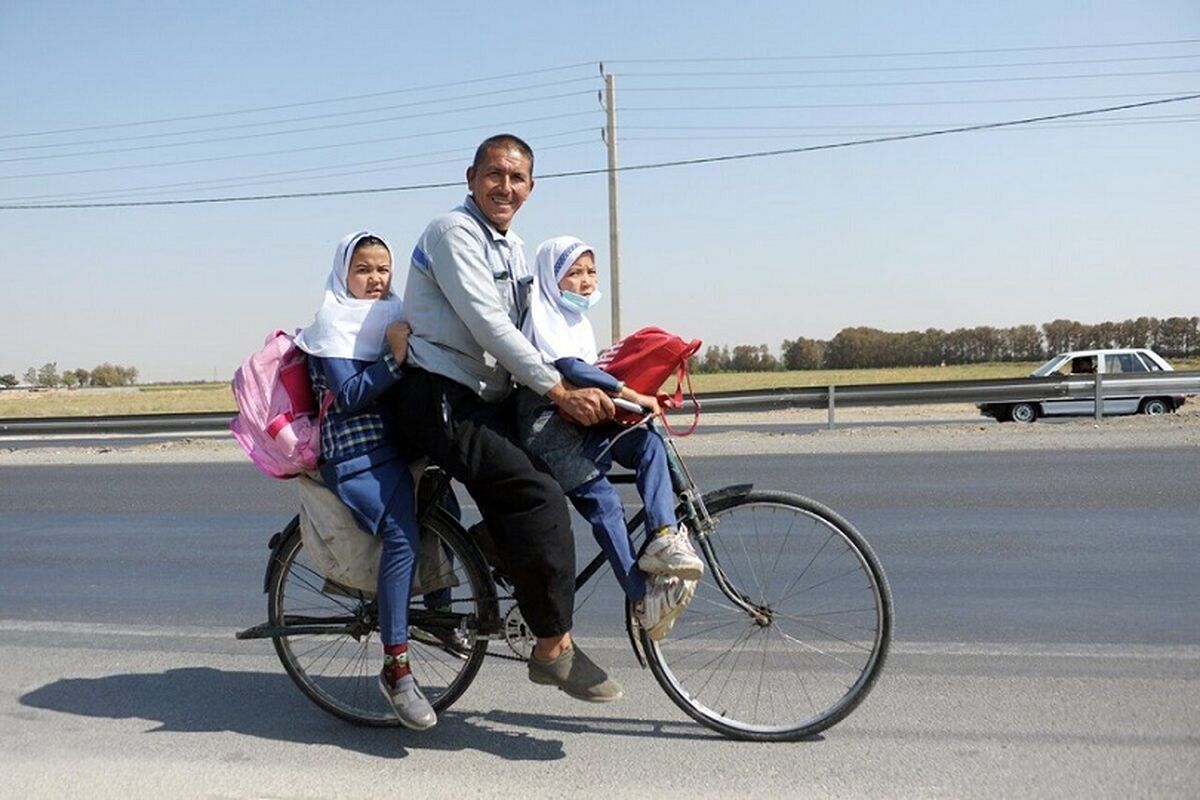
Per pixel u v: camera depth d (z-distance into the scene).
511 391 3.79
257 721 4.10
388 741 3.85
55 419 19.28
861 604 5.40
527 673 4.61
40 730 4.00
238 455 14.98
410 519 3.78
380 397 3.74
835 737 3.75
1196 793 3.21
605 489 3.71
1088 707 3.98
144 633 5.48
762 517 4.12
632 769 3.51
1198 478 9.51
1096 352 23.08
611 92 27.91
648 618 3.62
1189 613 5.26
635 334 3.71
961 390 16.91
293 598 4.36
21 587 6.63
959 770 3.42
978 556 6.65
